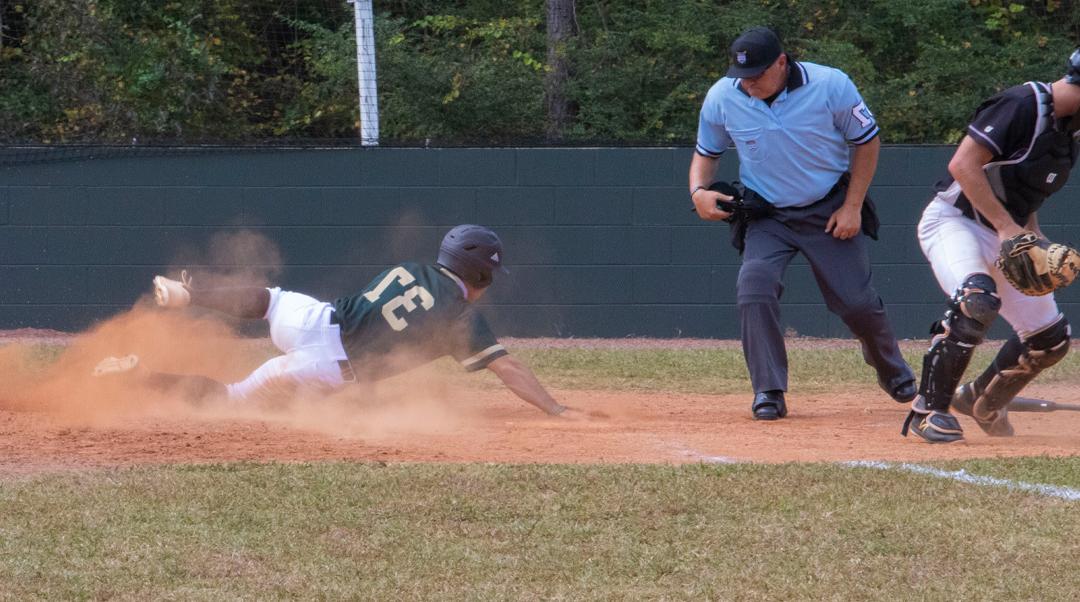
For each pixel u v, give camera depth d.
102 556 9.60
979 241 14.57
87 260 28.36
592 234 28.94
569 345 27.69
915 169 28.86
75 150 28.17
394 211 28.66
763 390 17.48
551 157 28.77
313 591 8.95
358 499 11.23
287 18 41.34
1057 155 13.38
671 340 28.95
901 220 28.97
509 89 39.72
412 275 15.68
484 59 41.38
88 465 12.54
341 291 28.69
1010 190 13.68
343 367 15.38
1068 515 10.88
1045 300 14.57
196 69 38.28
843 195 17.50
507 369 16.00
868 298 17.56
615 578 9.30
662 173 28.86
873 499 11.36
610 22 46.38
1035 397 21.02
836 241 17.58
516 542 10.11
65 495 11.22
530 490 11.59
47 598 8.71
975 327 14.01
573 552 9.88
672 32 43.38
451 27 44.88
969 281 14.02
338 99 40.28
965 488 11.80
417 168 28.61
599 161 28.80
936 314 29.16
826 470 12.50
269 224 28.53
